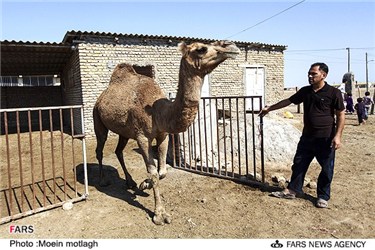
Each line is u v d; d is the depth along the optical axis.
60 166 7.58
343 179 6.01
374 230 4.01
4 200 5.26
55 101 18.81
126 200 5.21
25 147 10.59
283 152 7.44
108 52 12.31
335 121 4.77
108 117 5.24
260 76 18.53
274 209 4.71
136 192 5.59
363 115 14.09
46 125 17.47
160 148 4.77
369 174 6.30
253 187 5.66
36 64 15.22
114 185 6.00
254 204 4.91
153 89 4.75
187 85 3.74
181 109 3.84
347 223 4.20
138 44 13.12
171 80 14.17
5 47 10.73
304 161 4.96
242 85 17.67
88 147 10.12
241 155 7.60
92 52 11.91
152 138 4.63
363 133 11.52
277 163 7.29
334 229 4.05
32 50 11.67
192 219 4.46
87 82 11.83
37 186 6.02
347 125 14.00
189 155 6.90
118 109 4.93
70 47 11.79
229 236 3.97
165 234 4.07
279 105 5.19
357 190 5.38
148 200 5.21
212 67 3.68
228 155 7.73
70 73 14.40
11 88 17.56
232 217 4.50
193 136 7.05
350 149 8.70
